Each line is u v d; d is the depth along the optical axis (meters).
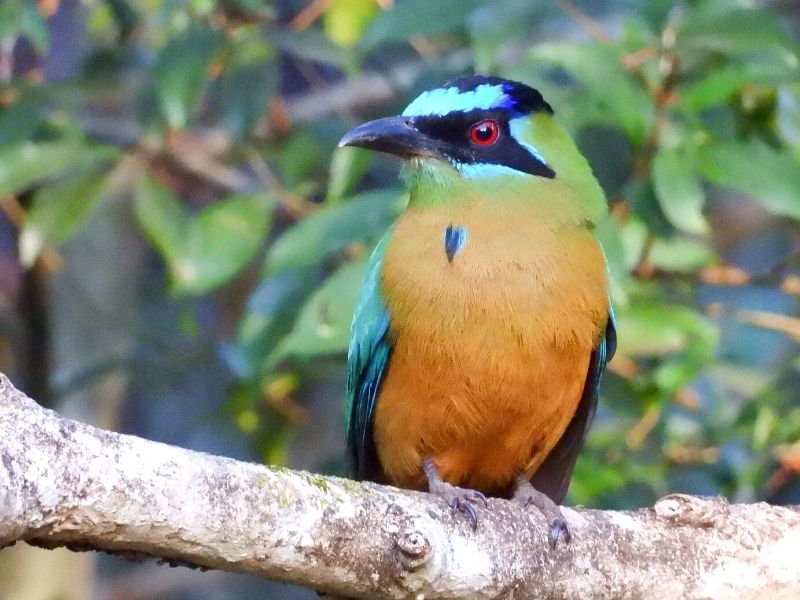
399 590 7.10
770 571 8.14
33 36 11.87
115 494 6.38
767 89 11.78
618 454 12.54
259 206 12.01
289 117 15.13
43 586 14.66
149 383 14.69
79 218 12.06
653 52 11.02
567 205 9.72
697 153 10.93
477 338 9.33
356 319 10.16
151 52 13.45
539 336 9.32
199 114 14.69
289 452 16.27
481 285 9.34
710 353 11.91
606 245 10.40
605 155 12.30
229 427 14.67
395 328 9.59
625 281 10.84
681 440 12.94
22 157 11.92
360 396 10.19
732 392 14.25
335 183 11.76
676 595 8.02
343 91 15.20
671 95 11.20
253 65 12.38
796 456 11.93
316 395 16.47
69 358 15.11
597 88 10.52
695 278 12.79
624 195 11.80
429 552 7.06
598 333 9.71
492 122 9.82
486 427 9.63
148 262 17.12
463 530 7.45
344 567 6.96
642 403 12.44
